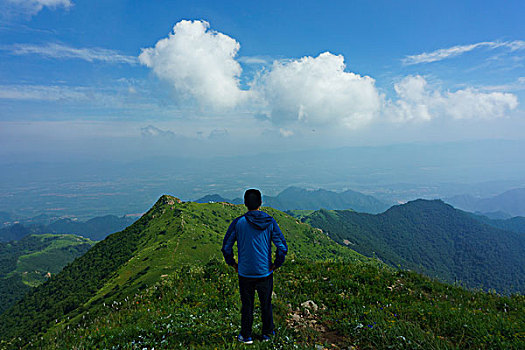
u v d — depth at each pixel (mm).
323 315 7746
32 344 6762
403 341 5867
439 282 11312
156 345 5797
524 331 6320
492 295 10188
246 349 5254
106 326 7371
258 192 5961
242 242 5699
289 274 11312
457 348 5574
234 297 8797
